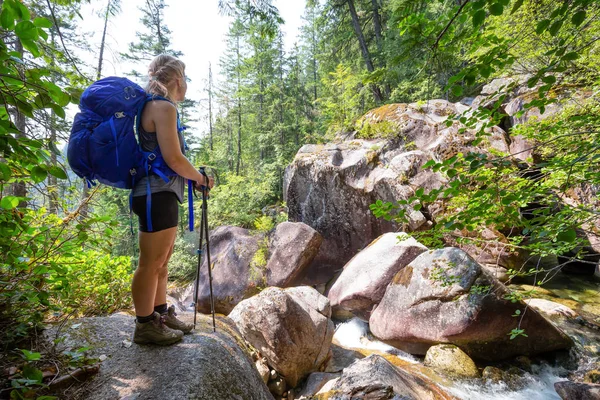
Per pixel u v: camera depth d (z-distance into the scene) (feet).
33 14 7.33
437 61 6.81
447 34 6.07
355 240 30.04
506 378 13.97
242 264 27.94
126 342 6.66
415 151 27.55
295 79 77.61
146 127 5.66
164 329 6.49
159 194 5.81
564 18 4.58
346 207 30.19
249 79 84.84
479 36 5.95
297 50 84.28
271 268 27.30
